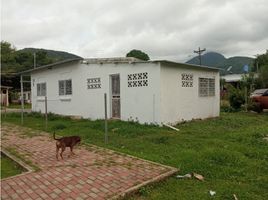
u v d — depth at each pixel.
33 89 20.38
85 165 6.49
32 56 49.84
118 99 13.74
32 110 20.58
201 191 5.09
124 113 13.35
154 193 5.04
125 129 10.94
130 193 4.94
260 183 5.46
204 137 9.87
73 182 5.39
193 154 7.16
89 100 15.15
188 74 14.07
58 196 4.78
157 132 10.49
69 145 7.34
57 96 17.58
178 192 5.06
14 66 45.25
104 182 5.37
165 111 12.29
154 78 12.14
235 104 20.33
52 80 17.98
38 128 12.41
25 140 9.57
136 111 12.84
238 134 10.10
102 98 14.44
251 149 7.90
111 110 14.08
